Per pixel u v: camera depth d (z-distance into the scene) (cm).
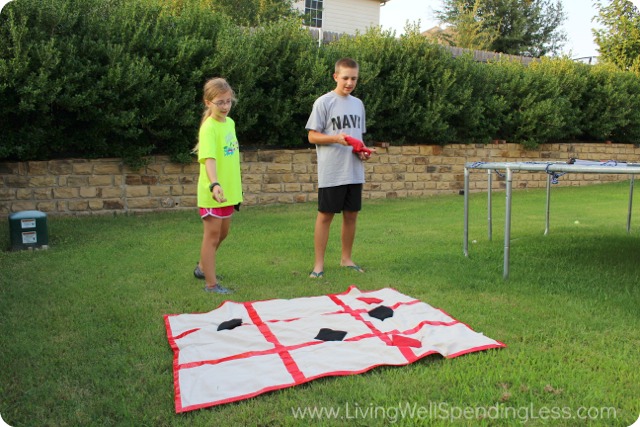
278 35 791
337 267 433
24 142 643
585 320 305
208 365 241
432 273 412
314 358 247
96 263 438
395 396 216
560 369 240
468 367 241
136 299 346
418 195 959
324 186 397
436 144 977
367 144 914
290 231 588
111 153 705
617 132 1244
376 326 290
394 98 900
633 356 255
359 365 241
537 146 1086
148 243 518
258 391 217
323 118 400
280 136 831
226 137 355
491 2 2575
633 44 1612
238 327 288
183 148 736
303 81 783
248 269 425
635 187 1093
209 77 732
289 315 310
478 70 991
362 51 883
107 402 213
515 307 328
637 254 478
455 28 2536
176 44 707
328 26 1811
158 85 685
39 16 608
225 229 371
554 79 1083
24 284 377
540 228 621
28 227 489
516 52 2514
